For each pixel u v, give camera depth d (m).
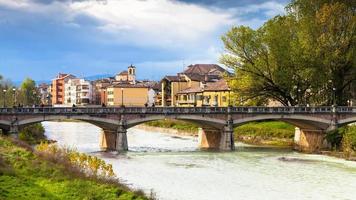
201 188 53.94
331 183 57.88
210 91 148.12
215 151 90.12
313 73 98.00
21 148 52.12
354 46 98.94
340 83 102.75
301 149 92.94
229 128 92.50
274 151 90.12
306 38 99.06
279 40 100.56
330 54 98.25
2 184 35.31
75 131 141.38
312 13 105.56
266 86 103.69
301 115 93.69
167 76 184.38
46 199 32.94
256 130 111.94
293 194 51.78
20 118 81.50
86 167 46.59
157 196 48.59
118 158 77.56
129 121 88.69
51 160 46.50
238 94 105.25
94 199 34.91
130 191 38.91
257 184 56.88
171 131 138.88
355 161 76.19
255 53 102.25
